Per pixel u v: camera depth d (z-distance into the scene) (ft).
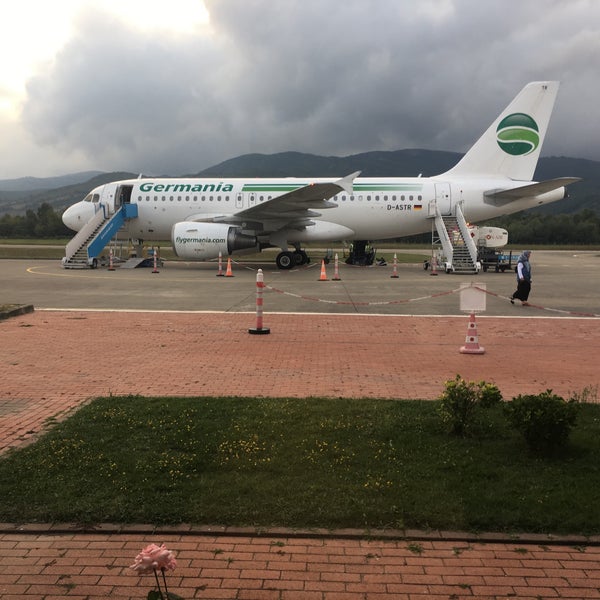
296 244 102.47
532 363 31.07
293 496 14.83
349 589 11.38
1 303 51.11
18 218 377.50
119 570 11.96
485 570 12.05
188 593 11.21
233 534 13.32
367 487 15.29
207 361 31.04
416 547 12.87
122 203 98.99
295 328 40.96
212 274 83.66
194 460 16.96
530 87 94.32
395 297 57.77
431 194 94.43
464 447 18.20
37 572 11.88
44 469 16.44
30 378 27.32
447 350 34.24
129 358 31.60
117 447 18.10
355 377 27.91
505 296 59.98
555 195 95.40
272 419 20.70
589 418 20.97
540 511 14.08
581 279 81.56
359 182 95.81
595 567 12.19
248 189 95.14
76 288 63.98
